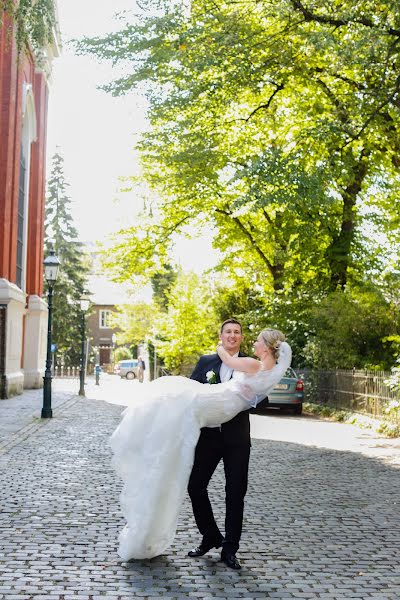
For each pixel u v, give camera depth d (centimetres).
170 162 2047
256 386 563
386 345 2217
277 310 2645
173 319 4012
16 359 2592
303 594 498
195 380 602
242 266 3070
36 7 1321
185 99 1716
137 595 485
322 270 2506
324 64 1722
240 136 2222
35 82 3077
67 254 6366
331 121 1558
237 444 576
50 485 877
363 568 566
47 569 537
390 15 1368
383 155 1945
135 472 567
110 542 620
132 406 582
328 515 759
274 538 655
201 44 1538
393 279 2248
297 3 1431
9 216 2478
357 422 1852
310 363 2652
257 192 1440
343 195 2202
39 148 3097
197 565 562
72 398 2619
